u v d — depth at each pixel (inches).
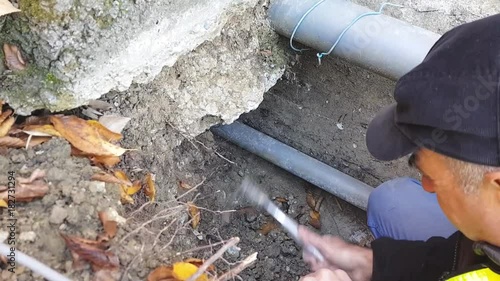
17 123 49.1
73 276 40.8
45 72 47.3
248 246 74.7
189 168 70.4
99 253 42.2
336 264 60.2
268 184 81.8
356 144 76.9
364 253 59.9
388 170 76.9
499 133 31.8
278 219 72.8
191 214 63.4
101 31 47.6
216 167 76.8
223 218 74.7
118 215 46.2
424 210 61.1
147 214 53.0
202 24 56.1
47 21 45.4
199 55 61.7
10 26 46.0
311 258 61.2
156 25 51.1
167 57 55.1
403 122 36.8
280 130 81.7
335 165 80.0
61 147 47.3
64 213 43.3
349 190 75.5
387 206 62.2
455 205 36.3
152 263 45.3
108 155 49.7
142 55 51.6
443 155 34.2
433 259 52.1
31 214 43.0
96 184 46.4
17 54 46.8
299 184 82.1
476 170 32.9
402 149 38.4
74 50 47.0
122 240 44.3
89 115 53.3
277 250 75.2
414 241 54.4
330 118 76.5
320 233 81.1
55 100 48.0
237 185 79.0
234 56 64.7
